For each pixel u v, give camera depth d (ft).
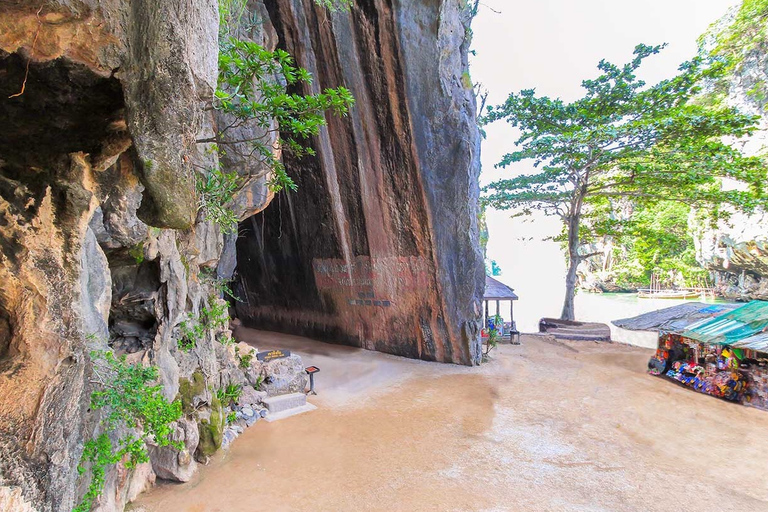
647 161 56.70
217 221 24.30
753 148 78.64
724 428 29.27
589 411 32.40
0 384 9.52
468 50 51.44
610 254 146.30
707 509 19.81
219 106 19.74
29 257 10.21
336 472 22.52
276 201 55.31
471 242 44.65
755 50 78.79
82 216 11.45
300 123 21.17
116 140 11.10
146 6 8.46
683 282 123.95
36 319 10.18
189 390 22.65
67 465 10.66
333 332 54.65
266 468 22.66
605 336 59.72
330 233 51.01
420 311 46.75
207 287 28.53
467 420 30.27
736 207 55.31
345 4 40.37
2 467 8.85
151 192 8.91
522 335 63.93
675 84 54.80
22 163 10.44
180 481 20.80
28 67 8.47
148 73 8.59
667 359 42.39
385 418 30.35
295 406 31.60
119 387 13.83
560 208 75.46
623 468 23.58
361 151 45.88
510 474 22.71
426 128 43.24
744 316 37.70
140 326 20.84
